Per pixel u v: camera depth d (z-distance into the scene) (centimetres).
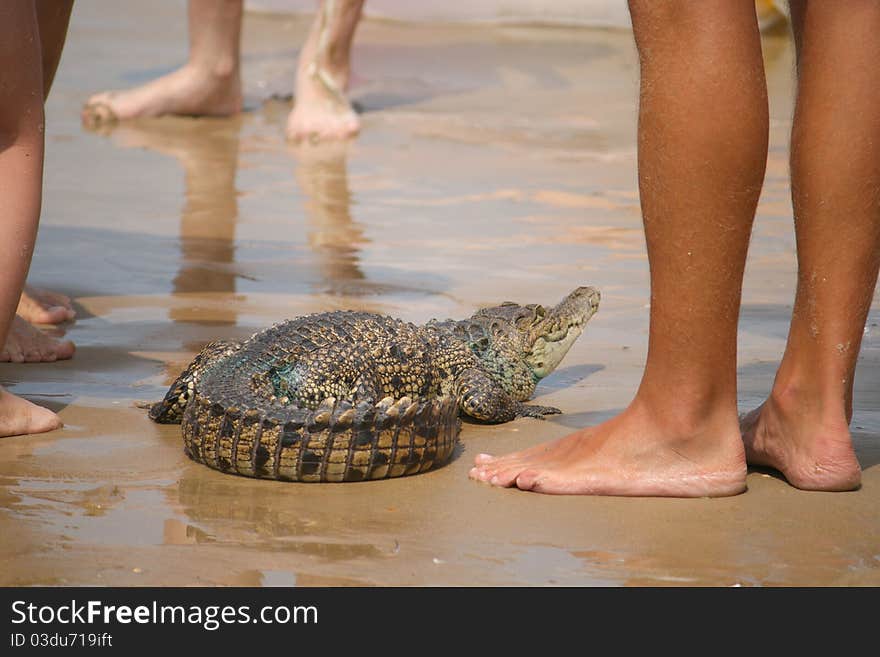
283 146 1048
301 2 1869
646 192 330
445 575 294
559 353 467
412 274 647
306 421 354
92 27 1658
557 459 359
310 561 301
